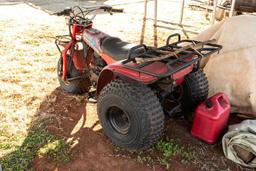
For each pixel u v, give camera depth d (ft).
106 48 10.32
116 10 12.85
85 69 11.93
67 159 9.13
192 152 9.57
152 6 29.63
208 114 9.55
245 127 9.07
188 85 10.49
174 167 8.98
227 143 9.21
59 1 29.48
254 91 10.89
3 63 15.35
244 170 8.97
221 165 9.12
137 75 8.29
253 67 11.02
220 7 23.80
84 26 11.53
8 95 12.53
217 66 11.88
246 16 12.30
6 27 20.77
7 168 8.64
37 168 8.76
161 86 8.77
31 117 11.18
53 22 22.49
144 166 8.98
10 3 27.55
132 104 8.39
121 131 9.39
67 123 10.91
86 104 12.16
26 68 14.99
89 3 29.27
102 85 10.07
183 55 8.94
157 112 8.47
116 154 9.43
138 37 20.42
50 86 13.48
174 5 30.48
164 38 20.53
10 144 9.63
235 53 11.50
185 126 10.88
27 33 19.81
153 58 8.14
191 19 25.71
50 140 9.92
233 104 11.53
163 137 10.24
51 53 16.90
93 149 9.63
